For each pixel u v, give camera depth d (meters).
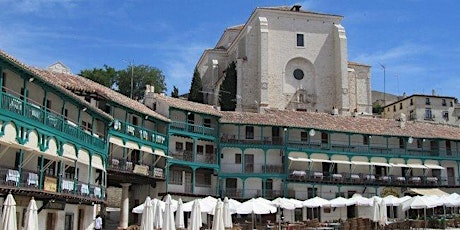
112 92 59.28
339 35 101.31
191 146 69.00
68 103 42.38
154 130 64.44
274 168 70.06
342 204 53.53
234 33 119.62
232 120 69.94
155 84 125.44
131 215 66.75
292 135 72.75
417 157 76.19
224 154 70.56
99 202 45.16
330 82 101.94
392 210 71.44
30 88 37.75
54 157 38.06
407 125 81.06
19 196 34.16
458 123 117.81
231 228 41.66
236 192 68.38
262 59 97.50
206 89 111.44
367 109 105.00
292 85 100.81
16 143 32.25
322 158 71.88
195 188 67.88
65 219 42.44
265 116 73.56
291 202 51.75
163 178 62.78
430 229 48.62
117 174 54.50
